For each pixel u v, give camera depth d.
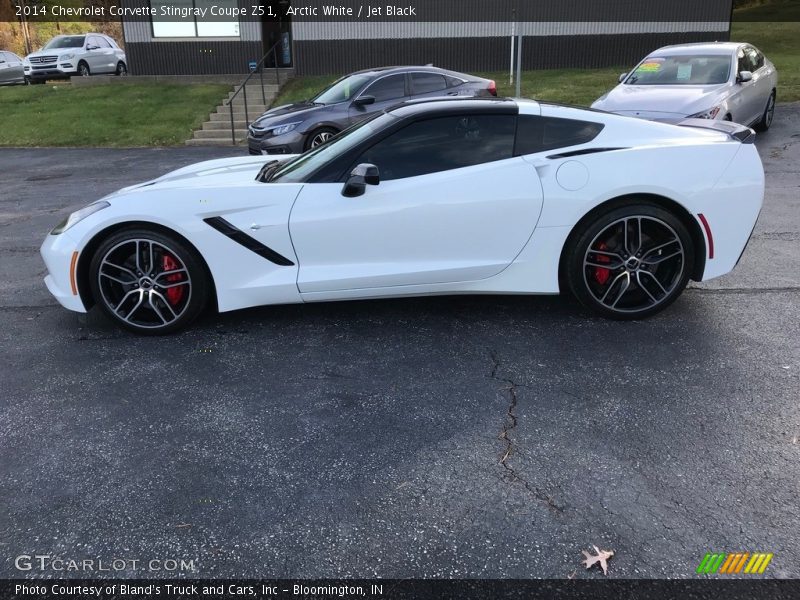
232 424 3.04
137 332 4.04
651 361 3.56
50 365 3.69
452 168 3.89
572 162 3.87
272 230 3.84
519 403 3.17
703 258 3.99
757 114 10.12
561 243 3.93
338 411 3.13
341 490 2.55
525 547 2.24
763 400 3.13
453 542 2.27
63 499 2.53
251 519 2.40
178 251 3.88
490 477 2.61
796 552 2.19
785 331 3.89
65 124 15.08
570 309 4.32
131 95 17.31
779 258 5.23
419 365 3.58
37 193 9.08
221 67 19.56
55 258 3.93
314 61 19.09
